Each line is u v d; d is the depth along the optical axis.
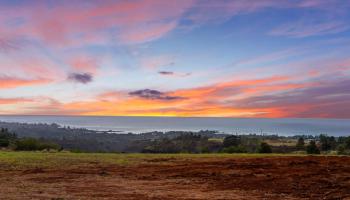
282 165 23.00
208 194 14.71
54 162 25.36
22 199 13.69
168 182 17.58
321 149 52.88
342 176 18.70
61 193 14.90
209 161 25.89
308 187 16.03
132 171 21.27
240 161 25.56
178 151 54.41
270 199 13.81
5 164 23.95
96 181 17.92
